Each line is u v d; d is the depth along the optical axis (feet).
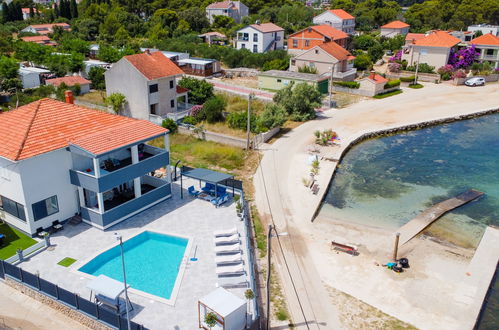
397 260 95.40
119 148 103.65
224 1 517.55
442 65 290.76
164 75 188.44
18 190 97.55
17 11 517.14
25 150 96.32
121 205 107.04
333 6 613.93
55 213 104.27
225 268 88.17
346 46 356.79
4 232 103.24
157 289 84.79
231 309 70.69
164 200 120.47
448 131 195.72
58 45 364.58
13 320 77.10
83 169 109.09
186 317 75.77
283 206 121.70
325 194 132.16
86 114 117.80
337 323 78.13
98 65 275.18
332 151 163.73
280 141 174.09
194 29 457.27
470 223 116.57
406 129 196.13
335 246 100.73
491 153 169.37
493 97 245.86
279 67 286.66
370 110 219.61
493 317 81.35
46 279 85.66
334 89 257.34
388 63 318.65
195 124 187.52
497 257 99.19
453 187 139.44
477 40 307.78
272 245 102.06
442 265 96.07
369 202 128.06
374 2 588.09
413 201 129.18
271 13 507.71
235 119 183.21
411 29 463.42
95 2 530.68
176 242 101.65
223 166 148.56
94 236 101.55
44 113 112.27
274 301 83.20
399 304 83.30
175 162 149.48
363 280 90.22
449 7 501.56
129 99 192.24
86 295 81.51
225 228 106.11
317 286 87.97
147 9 535.60
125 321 70.18
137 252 97.71
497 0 495.82
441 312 81.30
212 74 285.23
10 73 239.30
